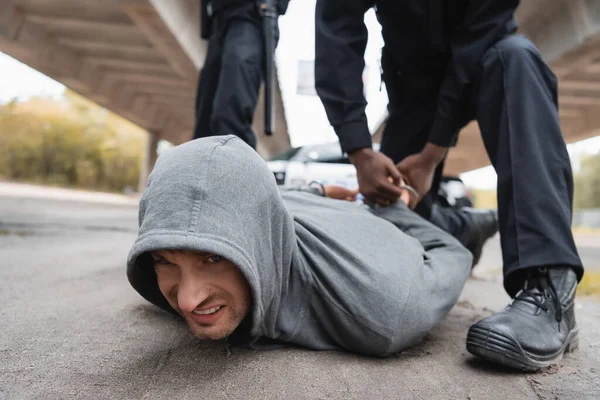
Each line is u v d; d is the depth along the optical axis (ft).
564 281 3.98
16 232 11.91
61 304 4.96
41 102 81.71
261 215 3.13
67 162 79.51
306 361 3.69
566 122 34.91
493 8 5.05
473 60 4.97
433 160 5.62
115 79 36.29
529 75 4.46
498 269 11.39
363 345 3.75
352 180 15.34
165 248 2.75
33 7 23.77
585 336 4.82
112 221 18.04
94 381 3.11
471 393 3.25
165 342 3.94
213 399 2.96
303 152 17.04
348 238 3.96
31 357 3.44
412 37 5.87
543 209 4.07
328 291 3.66
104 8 23.54
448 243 4.82
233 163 3.07
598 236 37.96
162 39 24.88
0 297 5.07
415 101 6.61
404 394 3.19
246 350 3.85
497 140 4.57
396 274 3.74
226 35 7.45
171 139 56.13
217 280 2.94
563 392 3.31
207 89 7.81
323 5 5.65
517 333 3.59
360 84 5.49
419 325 3.80
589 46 20.86
